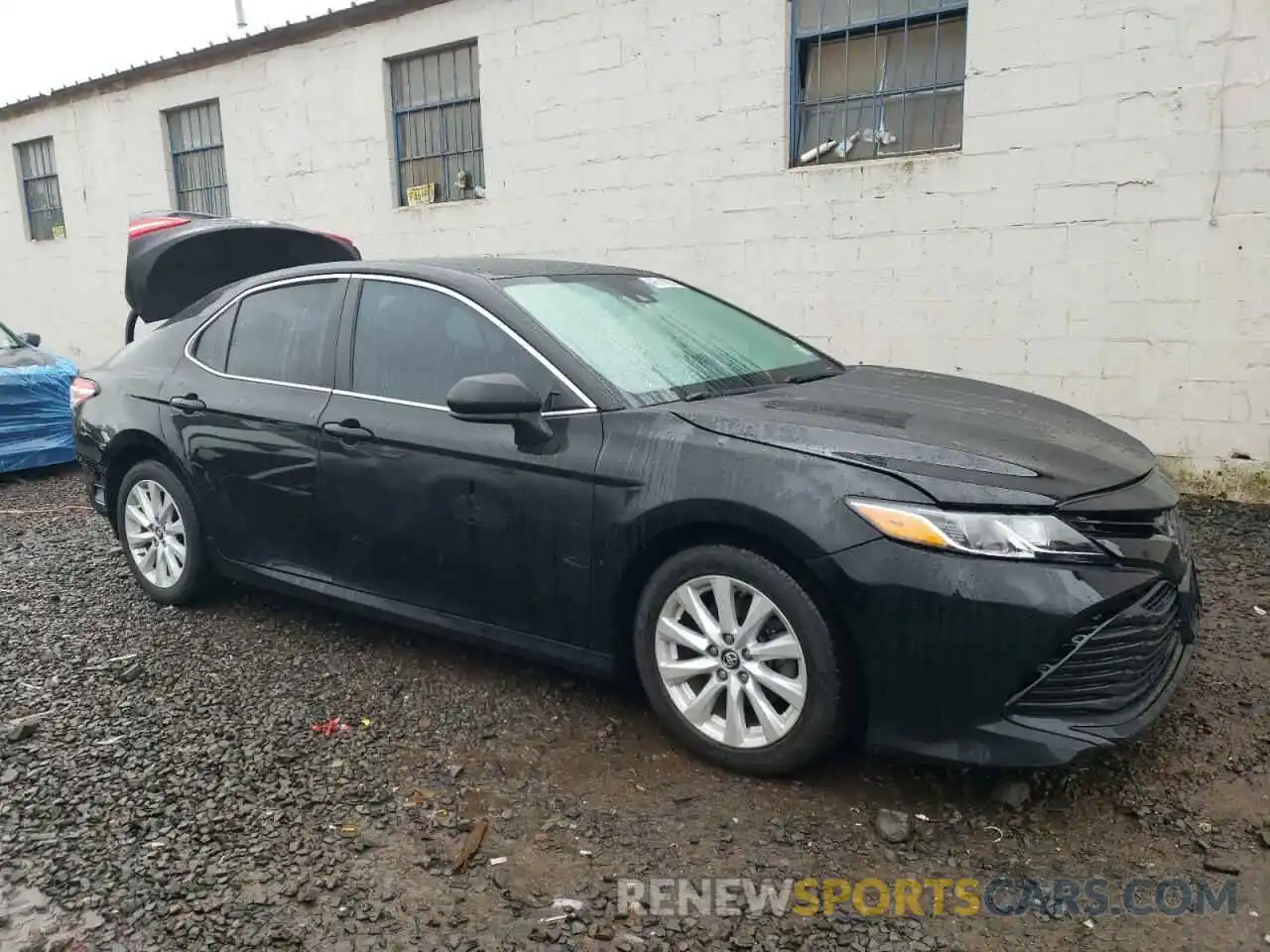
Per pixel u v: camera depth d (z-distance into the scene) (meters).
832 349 7.60
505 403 3.25
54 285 14.05
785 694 3.00
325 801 3.06
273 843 2.85
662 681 3.25
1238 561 5.10
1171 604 3.00
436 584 3.73
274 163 10.98
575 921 2.50
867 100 7.33
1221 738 3.31
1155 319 6.33
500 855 2.78
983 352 6.96
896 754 2.88
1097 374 6.56
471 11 9.11
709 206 8.03
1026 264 6.71
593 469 3.26
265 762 3.31
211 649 4.30
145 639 4.44
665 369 3.65
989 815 2.92
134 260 5.83
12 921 2.55
